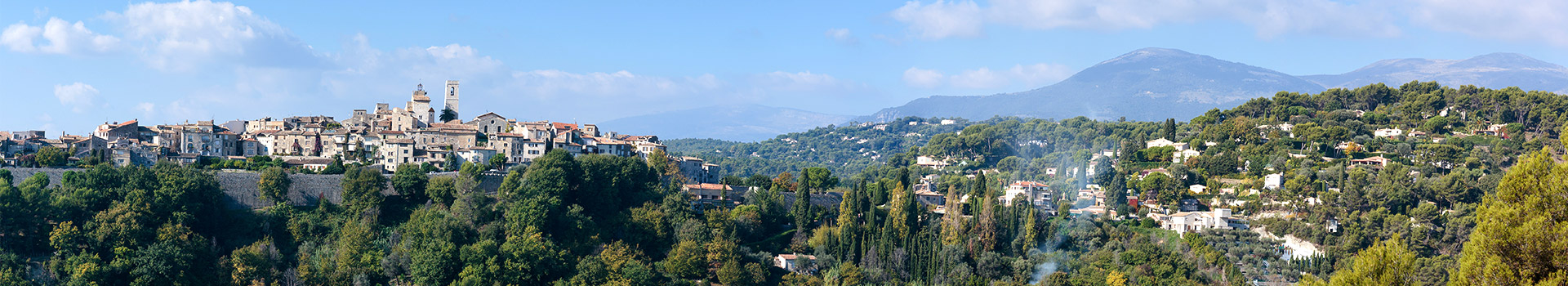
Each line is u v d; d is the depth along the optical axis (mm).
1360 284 94938
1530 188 89562
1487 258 89375
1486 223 90625
